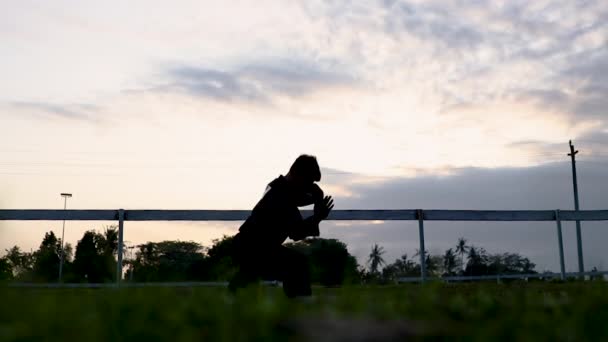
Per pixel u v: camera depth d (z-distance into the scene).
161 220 9.55
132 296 2.71
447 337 1.91
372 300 2.75
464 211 10.23
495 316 2.49
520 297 3.16
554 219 10.72
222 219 9.70
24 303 2.36
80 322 2.03
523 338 1.90
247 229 4.61
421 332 1.92
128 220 9.58
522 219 10.46
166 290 3.00
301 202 4.66
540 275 10.48
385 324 1.99
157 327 2.04
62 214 9.48
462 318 2.41
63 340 1.80
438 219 10.02
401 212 9.94
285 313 2.22
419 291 2.99
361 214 9.84
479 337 1.88
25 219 9.41
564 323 2.13
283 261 4.55
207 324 2.19
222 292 3.29
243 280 4.55
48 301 2.35
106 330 1.96
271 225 4.56
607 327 2.12
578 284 6.10
